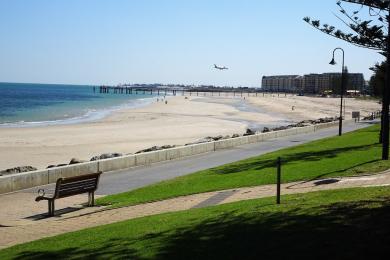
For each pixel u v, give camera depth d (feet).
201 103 385.50
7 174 60.34
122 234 31.68
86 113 248.73
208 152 90.99
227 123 195.93
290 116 260.62
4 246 32.73
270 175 54.60
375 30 32.83
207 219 33.47
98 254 26.99
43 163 87.76
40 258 27.55
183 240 27.71
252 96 629.10
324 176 50.47
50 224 39.24
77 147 112.06
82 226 37.91
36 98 439.63
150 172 68.44
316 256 22.21
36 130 150.82
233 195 45.88
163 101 416.05
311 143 95.30
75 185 43.83
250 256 23.29
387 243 23.00
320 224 27.84
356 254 21.88
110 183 59.82
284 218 30.58
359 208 31.12
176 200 45.73
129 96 613.11
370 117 209.97
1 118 208.74
